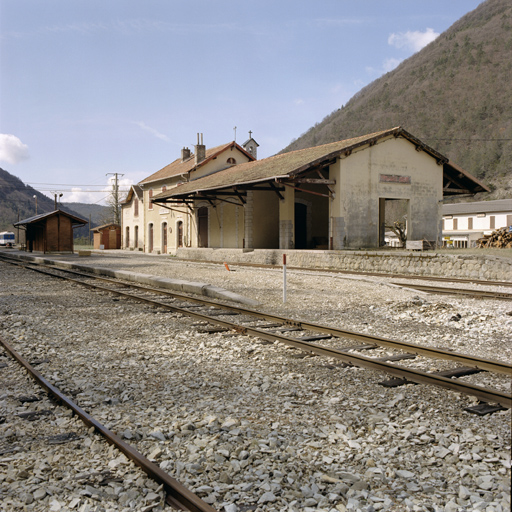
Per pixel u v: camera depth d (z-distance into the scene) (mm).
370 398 4762
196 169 39594
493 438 3744
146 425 4141
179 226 40281
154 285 15516
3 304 11422
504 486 3055
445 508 2838
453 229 63062
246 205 29359
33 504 2965
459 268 17391
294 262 23750
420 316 9297
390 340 6793
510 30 184375
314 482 3176
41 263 28281
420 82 181875
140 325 8688
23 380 5520
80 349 6965
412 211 25812
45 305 11180
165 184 43375
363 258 20547
